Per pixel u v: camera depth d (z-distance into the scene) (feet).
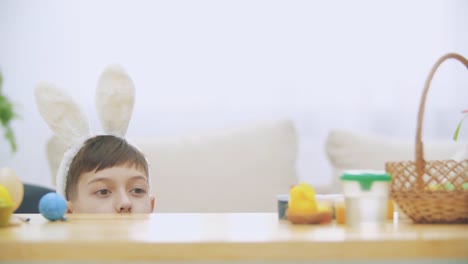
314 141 10.16
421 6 10.30
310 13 10.23
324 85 10.19
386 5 10.28
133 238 2.73
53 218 3.51
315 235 2.84
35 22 10.11
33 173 10.02
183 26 10.16
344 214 3.38
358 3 10.27
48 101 5.16
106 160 5.26
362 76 10.21
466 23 10.30
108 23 10.12
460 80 10.24
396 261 2.68
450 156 7.75
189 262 2.63
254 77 10.17
